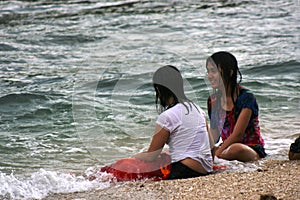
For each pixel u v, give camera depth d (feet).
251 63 88.79
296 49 96.99
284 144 54.75
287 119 63.05
